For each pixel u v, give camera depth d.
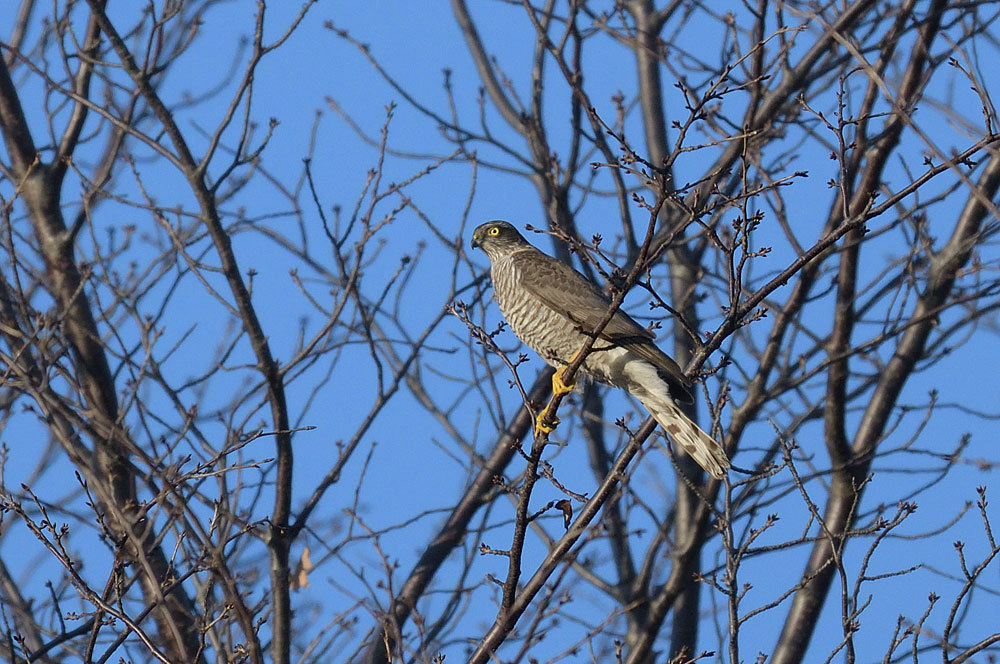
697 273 14.06
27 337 10.50
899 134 11.80
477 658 9.20
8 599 11.27
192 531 9.40
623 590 13.16
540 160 15.09
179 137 11.97
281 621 11.27
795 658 12.03
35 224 12.85
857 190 12.35
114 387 12.09
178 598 11.07
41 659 10.57
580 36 13.95
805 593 12.12
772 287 9.37
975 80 8.51
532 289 12.59
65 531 8.95
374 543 10.27
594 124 14.26
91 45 13.23
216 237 12.01
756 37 12.91
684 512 13.09
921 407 12.82
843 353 12.24
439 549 12.95
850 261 12.30
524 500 8.83
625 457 10.00
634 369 11.53
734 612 8.65
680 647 12.54
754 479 9.29
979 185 13.00
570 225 14.30
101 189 12.05
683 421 10.65
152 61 12.17
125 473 10.99
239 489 10.44
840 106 9.43
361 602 10.84
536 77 15.45
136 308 11.77
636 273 8.83
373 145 13.54
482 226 13.71
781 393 12.38
